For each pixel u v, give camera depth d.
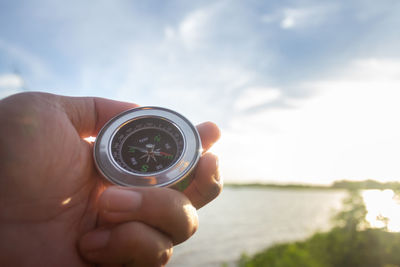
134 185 0.12
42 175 0.11
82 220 0.11
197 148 0.13
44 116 0.11
